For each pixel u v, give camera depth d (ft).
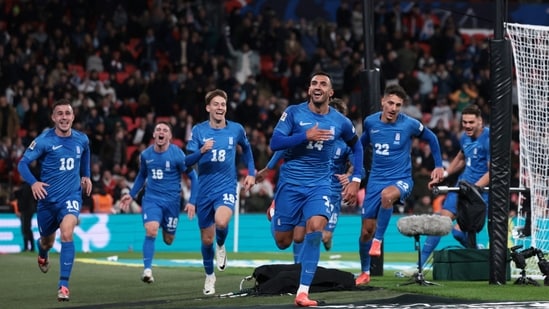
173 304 88.74
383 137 108.17
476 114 122.83
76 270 137.69
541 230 117.08
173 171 121.90
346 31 260.42
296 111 88.07
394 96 107.24
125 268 141.69
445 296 89.86
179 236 202.80
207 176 104.37
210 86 231.91
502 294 91.76
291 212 88.22
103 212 200.34
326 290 95.76
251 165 108.58
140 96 228.02
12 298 101.60
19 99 219.20
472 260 108.78
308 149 86.84
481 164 122.83
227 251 200.85
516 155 210.79
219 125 105.81
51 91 219.20
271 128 225.15
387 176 108.06
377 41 254.88
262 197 209.36
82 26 241.35
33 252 183.73
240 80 247.70
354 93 242.78
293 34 254.06
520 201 114.32
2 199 201.16
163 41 244.42
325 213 85.15
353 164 91.76
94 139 212.64
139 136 219.82
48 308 89.10
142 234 202.08
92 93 223.71
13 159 206.18
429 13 284.00
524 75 115.03
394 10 264.93
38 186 97.81
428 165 213.66
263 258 174.29
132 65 241.76
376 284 105.09
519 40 114.83
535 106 115.75
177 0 254.06
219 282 114.73
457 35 267.18
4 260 159.22
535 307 78.89
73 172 101.55
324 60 244.42
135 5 247.70
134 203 203.51
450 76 251.80
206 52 243.60
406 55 249.55
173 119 219.82
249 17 252.83
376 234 106.01
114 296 101.60
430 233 101.30
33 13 238.68
